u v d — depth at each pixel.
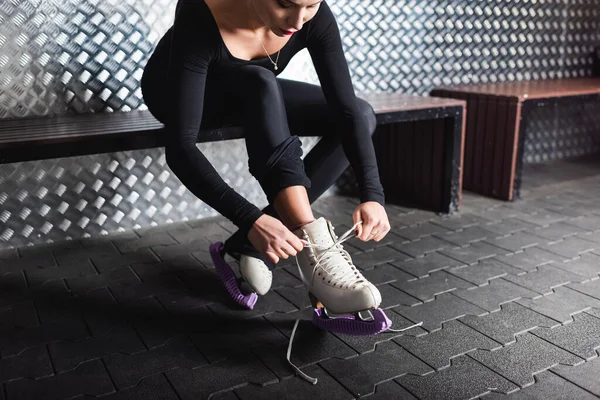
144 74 1.80
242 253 1.68
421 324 1.66
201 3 1.41
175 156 1.41
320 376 1.40
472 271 2.04
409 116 2.44
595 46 3.73
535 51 3.50
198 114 1.42
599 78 3.63
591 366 1.43
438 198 2.77
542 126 3.66
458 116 2.59
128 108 2.36
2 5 2.07
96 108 2.30
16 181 2.22
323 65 1.57
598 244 2.29
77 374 1.42
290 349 1.52
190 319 1.71
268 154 1.36
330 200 2.97
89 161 2.34
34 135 1.75
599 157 3.83
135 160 2.44
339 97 1.57
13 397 1.32
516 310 1.74
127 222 2.49
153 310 1.77
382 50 2.97
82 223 2.39
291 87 1.82
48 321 1.70
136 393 1.34
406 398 1.31
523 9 3.37
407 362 1.46
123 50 2.31
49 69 2.19
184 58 1.41
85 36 2.22
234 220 1.33
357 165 1.54
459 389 1.34
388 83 3.04
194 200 2.63
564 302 1.79
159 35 2.37
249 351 1.52
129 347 1.55
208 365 1.46
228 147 2.64
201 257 2.20
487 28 3.27
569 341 1.55
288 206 1.36
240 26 1.46
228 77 1.53
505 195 2.90
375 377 1.39
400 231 2.48
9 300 1.84
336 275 1.35
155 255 2.22
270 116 1.39
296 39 1.57
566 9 3.53
